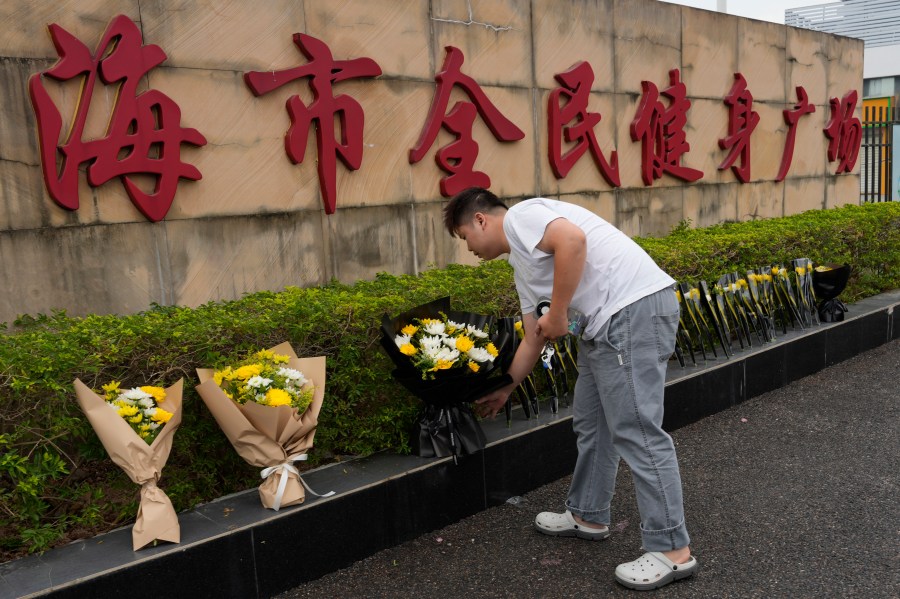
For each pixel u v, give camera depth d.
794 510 3.28
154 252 3.69
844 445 4.03
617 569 2.72
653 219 6.48
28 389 2.48
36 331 3.15
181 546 2.51
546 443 3.64
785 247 5.89
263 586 2.70
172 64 3.67
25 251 3.30
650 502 2.68
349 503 2.91
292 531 2.76
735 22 7.13
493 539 3.12
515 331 3.71
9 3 3.21
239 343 3.04
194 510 2.79
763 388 4.97
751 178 7.48
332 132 4.28
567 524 3.11
